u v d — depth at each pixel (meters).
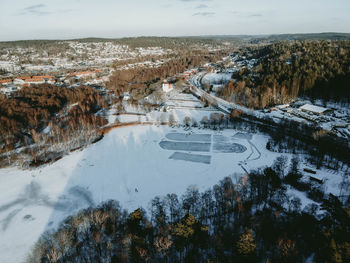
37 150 151.50
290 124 177.00
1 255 81.06
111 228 83.12
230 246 75.31
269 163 131.50
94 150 155.12
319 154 132.38
